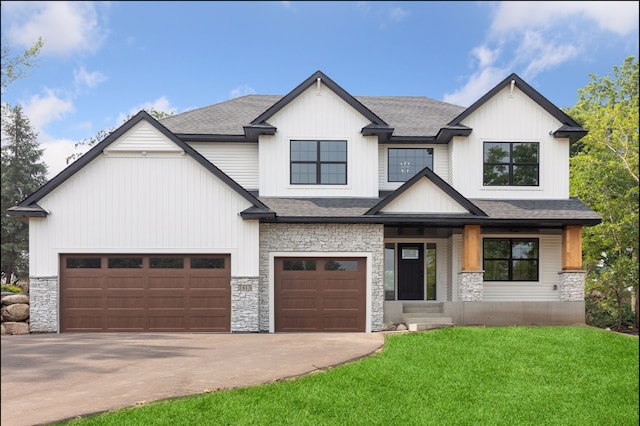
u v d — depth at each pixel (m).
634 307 28.66
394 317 18.42
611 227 25.80
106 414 7.81
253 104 23.70
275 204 18.84
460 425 8.13
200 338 15.46
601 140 28.53
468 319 18.22
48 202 17.28
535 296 20.11
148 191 17.45
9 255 40.00
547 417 8.70
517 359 12.20
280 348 13.21
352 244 18.36
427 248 20.92
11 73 22.69
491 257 20.22
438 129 21.17
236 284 17.48
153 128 17.50
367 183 19.69
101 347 13.63
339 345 13.59
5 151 40.50
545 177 20.27
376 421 8.07
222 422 7.69
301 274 18.33
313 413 8.28
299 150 19.73
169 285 17.48
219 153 20.38
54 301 17.09
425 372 10.79
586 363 12.14
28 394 8.87
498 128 20.31
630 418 8.81
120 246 17.33
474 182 20.09
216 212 17.56
